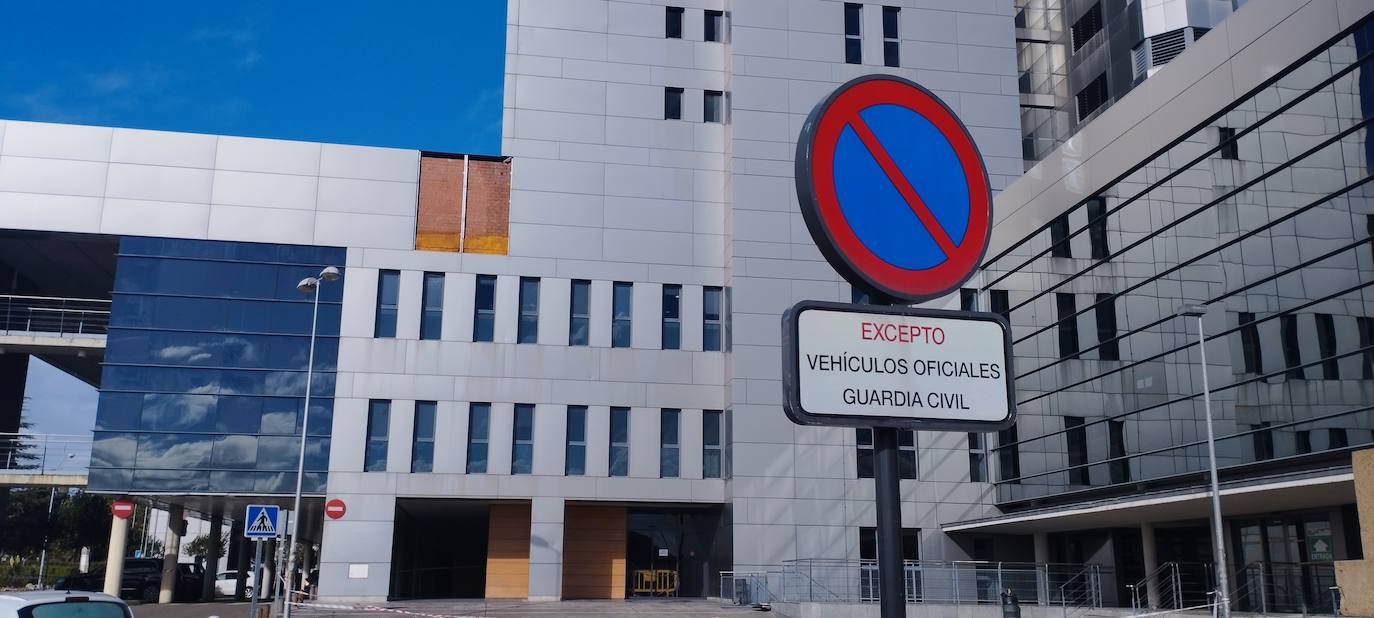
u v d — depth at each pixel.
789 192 39.72
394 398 37.72
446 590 48.78
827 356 5.96
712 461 38.91
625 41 41.53
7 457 42.81
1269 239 24.61
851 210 6.04
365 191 39.12
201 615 31.64
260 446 37.06
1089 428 31.80
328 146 39.28
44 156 37.97
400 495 37.00
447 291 38.69
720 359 39.59
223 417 37.16
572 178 40.09
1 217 37.25
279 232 38.47
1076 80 45.88
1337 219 22.62
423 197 39.47
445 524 48.31
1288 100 24.08
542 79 40.72
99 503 69.62
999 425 6.11
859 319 6.05
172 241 38.03
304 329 37.94
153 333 37.41
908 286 6.11
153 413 36.94
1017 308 36.03
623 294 39.75
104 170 38.19
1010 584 31.42
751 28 40.81
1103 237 31.27
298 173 38.97
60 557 79.50
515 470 37.75
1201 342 23.98
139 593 41.94
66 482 38.91
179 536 41.66
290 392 37.53
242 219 38.41
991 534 38.19
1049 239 34.22
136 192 38.16
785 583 33.88
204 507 42.47
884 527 5.81
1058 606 30.55
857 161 6.12
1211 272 26.56
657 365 39.16
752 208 39.38
